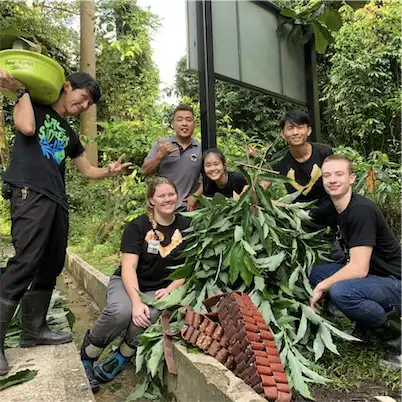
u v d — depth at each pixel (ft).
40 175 7.98
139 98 39.19
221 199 8.42
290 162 11.50
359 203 8.06
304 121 10.92
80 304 15.33
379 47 25.73
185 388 6.82
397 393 6.65
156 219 9.24
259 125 32.65
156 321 8.34
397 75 26.58
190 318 7.26
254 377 5.86
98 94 8.76
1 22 24.11
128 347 8.51
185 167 12.10
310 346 8.00
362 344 8.52
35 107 8.16
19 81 7.63
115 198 23.34
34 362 7.91
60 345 8.85
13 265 7.74
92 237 24.13
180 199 11.97
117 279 9.30
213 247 8.10
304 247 8.41
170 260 9.12
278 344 7.04
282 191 13.74
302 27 11.30
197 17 10.73
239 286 8.30
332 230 9.53
